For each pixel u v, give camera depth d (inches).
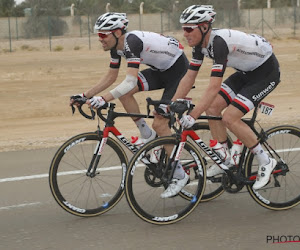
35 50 1347.2
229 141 209.6
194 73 194.7
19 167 275.7
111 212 204.8
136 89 213.2
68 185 231.5
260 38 193.3
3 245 173.5
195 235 178.5
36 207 213.0
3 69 887.1
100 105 189.3
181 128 189.2
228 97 202.4
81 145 283.7
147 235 179.5
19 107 541.6
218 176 214.7
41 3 1878.7
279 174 203.3
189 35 182.5
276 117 417.1
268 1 2240.4
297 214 198.5
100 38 192.9
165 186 194.7
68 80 748.6
